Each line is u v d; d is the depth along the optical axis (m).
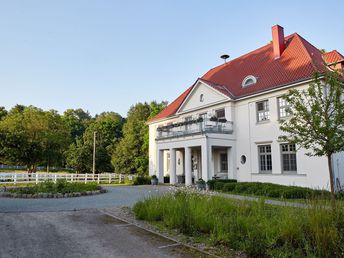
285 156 19.11
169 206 9.18
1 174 24.12
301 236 5.67
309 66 18.92
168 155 31.05
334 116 9.25
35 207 12.11
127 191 19.91
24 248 6.31
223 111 23.64
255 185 16.53
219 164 24.55
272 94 20.02
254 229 6.29
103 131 60.28
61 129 38.41
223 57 31.09
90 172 46.19
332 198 7.77
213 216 7.70
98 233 7.66
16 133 31.52
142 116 63.88
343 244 5.19
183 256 5.77
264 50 26.17
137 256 5.77
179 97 34.81
